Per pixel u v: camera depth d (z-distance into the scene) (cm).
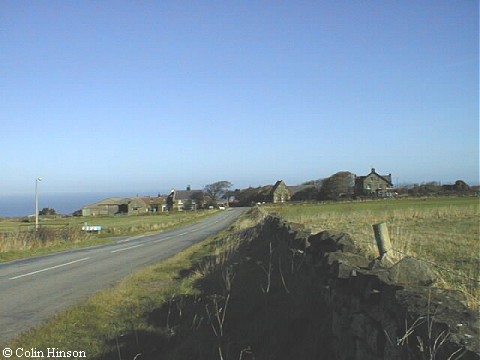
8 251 2231
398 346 363
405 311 356
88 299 965
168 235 3575
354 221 2970
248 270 1158
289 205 10062
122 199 14438
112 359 638
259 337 658
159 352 662
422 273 457
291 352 592
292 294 773
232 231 3284
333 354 553
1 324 819
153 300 939
